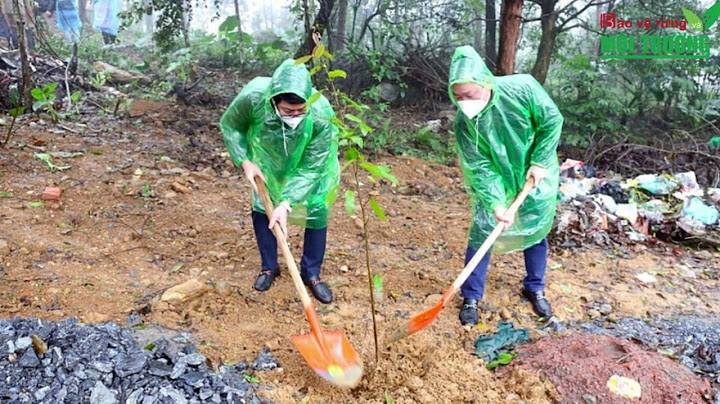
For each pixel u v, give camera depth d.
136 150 6.67
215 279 4.09
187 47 11.61
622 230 5.41
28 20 11.59
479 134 3.37
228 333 3.45
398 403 2.94
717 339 3.72
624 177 7.49
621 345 3.27
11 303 3.52
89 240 4.49
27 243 4.26
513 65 8.28
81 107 8.18
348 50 11.20
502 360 3.31
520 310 3.96
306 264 3.94
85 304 3.60
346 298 3.99
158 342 3.22
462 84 3.13
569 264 4.77
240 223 5.09
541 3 9.98
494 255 4.79
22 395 2.71
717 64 10.20
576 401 2.95
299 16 11.32
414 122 10.02
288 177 3.59
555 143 3.48
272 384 3.04
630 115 10.41
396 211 5.80
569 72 11.29
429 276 4.39
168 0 11.23
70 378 2.80
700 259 5.09
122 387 2.81
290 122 3.19
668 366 3.14
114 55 13.16
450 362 3.25
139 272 4.09
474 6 12.10
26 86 7.38
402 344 3.41
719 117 10.15
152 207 5.22
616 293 4.30
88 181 5.59
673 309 4.13
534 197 3.60
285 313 3.74
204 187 5.88
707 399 2.96
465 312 3.77
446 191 6.67
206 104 9.42
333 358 3.04
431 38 12.14
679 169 7.57
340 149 7.72
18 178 5.46
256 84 3.46
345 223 5.36
